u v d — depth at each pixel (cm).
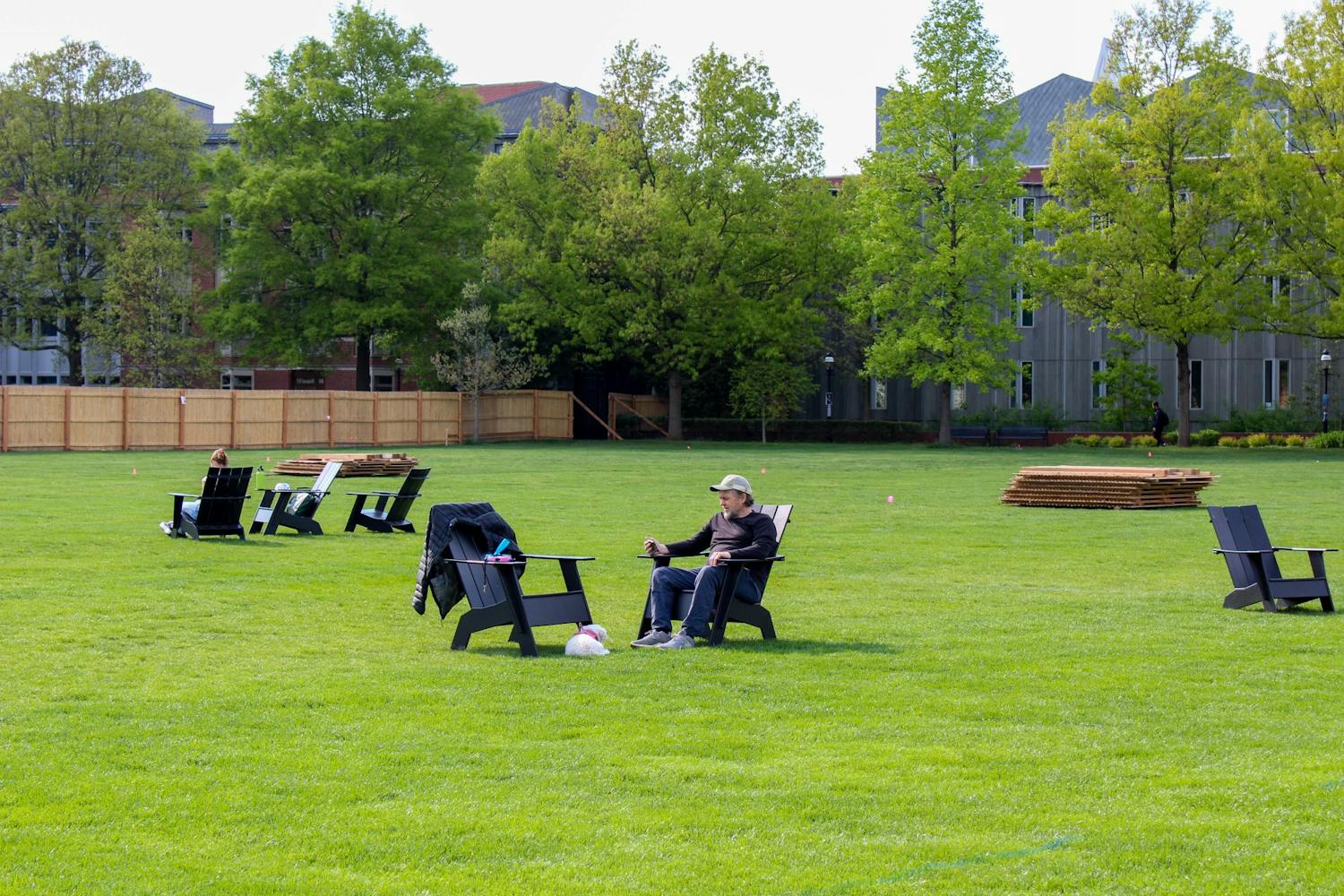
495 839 568
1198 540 1931
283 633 1088
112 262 6009
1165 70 5041
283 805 611
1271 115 4922
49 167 6162
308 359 6206
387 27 6125
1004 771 675
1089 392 6550
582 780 655
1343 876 527
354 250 6062
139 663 952
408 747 712
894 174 5444
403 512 1997
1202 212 4903
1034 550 1789
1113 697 852
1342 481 3228
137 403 4941
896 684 894
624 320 6081
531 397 6303
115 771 661
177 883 516
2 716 777
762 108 6022
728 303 6009
